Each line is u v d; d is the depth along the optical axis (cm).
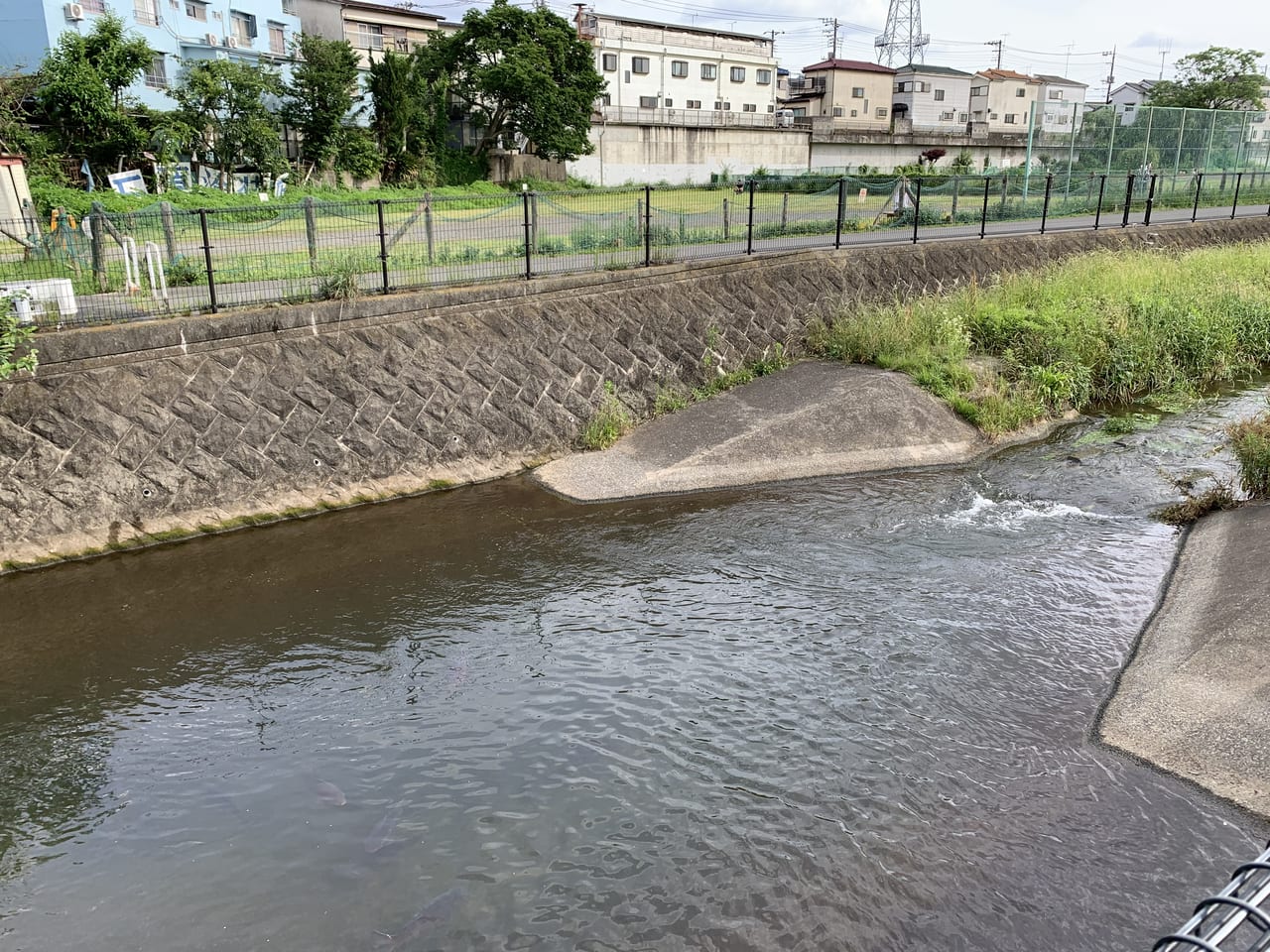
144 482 986
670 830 549
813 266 1684
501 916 487
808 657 743
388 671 739
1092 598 840
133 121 2933
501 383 1248
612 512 1094
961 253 1944
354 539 1015
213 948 471
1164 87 5484
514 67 4097
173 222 1153
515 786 593
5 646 781
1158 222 2475
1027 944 457
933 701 676
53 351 934
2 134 2642
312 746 642
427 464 1178
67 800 589
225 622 824
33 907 500
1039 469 1201
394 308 1172
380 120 4238
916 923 473
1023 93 7031
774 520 1052
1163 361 1563
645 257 1471
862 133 5738
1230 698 630
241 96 3441
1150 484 1123
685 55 5634
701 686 705
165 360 1007
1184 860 509
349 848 541
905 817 553
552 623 816
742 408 1353
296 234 1236
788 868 516
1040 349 1497
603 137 4897
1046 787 576
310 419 1098
